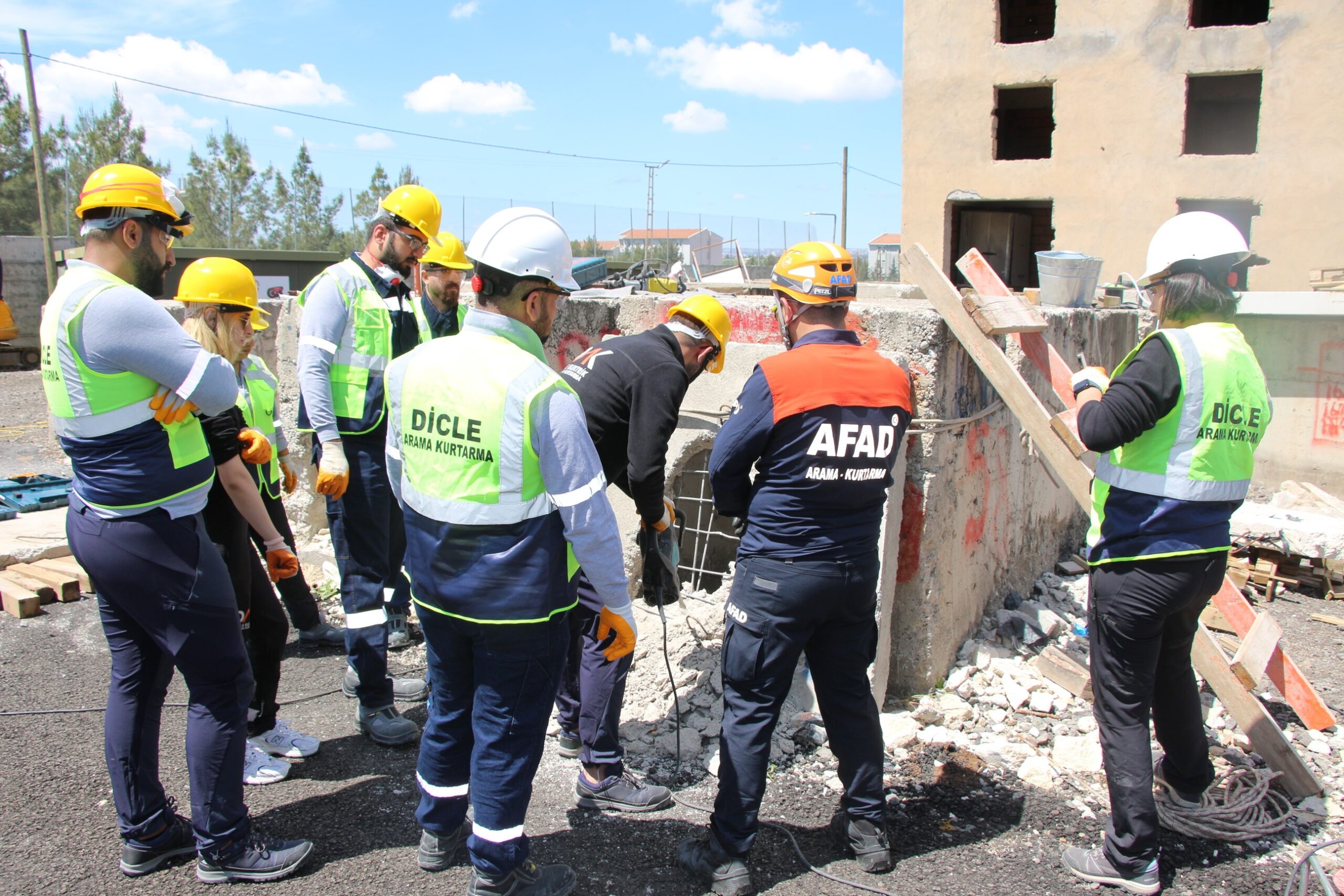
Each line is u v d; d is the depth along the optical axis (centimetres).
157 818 291
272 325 764
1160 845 315
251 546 356
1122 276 684
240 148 4519
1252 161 1589
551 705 262
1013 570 530
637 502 334
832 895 292
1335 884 298
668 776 359
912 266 406
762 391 287
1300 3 1529
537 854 310
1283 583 612
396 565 454
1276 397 898
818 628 297
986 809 340
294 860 292
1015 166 1769
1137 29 1644
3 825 315
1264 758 358
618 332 505
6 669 446
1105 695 299
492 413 239
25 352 2073
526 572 246
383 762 367
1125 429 281
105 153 3978
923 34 1808
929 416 399
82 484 264
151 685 288
